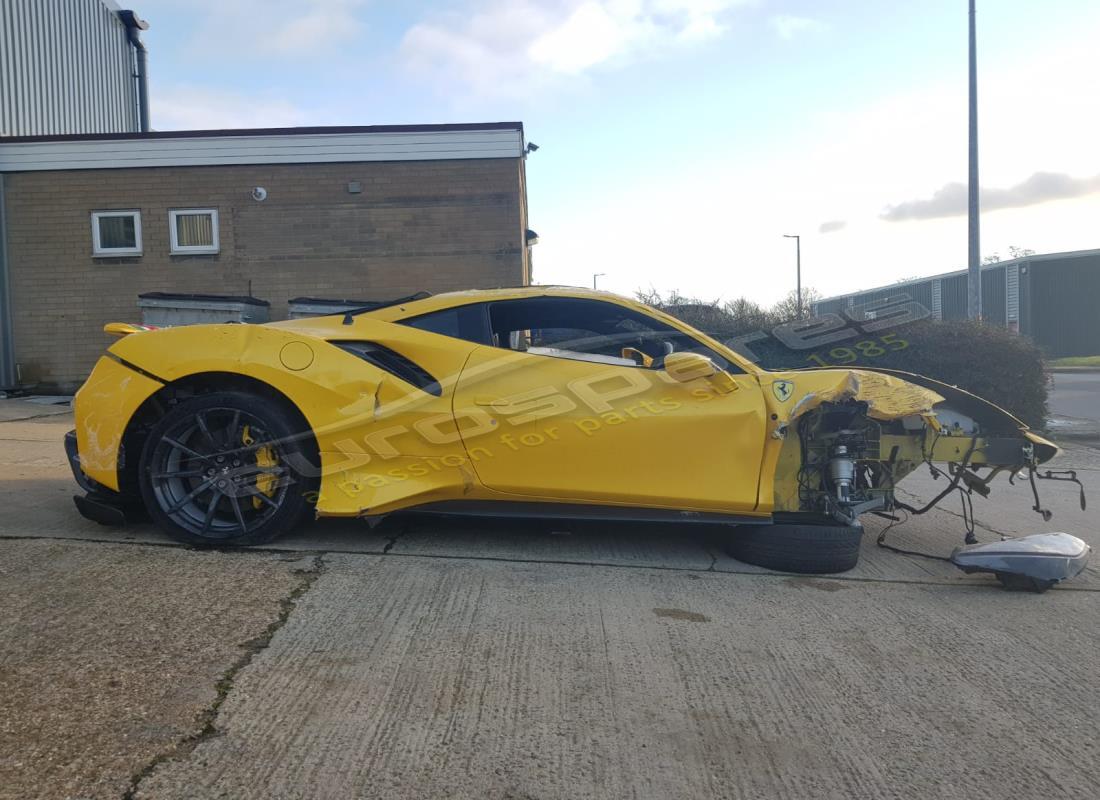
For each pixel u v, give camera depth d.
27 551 3.65
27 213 11.52
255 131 11.38
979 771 2.23
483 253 11.45
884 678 2.78
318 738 2.26
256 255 11.50
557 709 2.48
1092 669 2.91
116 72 17.53
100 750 2.13
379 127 11.38
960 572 4.06
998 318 33.78
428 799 2.01
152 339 3.83
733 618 3.28
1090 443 9.89
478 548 4.07
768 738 2.37
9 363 11.55
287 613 3.09
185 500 3.79
